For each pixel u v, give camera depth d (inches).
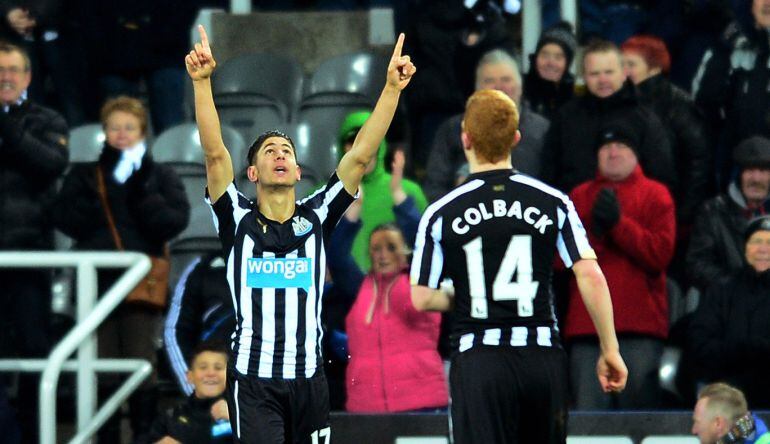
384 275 1258.0
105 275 1323.8
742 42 1501.0
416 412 1230.3
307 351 987.3
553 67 1487.5
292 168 984.3
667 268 1413.6
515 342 960.3
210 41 1739.7
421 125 1572.3
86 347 1243.2
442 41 1562.5
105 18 1699.1
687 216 1414.9
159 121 1700.3
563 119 1397.6
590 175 1378.0
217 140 981.8
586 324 1280.8
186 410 1222.3
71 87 1681.8
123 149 1342.3
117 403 1239.5
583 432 1227.9
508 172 980.6
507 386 957.2
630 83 1387.8
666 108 1434.5
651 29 1660.9
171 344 1318.9
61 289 1455.5
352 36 1753.2
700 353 1288.1
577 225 973.2
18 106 1346.0
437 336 1261.1
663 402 1323.8
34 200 1343.5
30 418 1333.7
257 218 987.3
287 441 997.2
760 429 1164.5
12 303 1317.7
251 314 981.2
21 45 1601.9
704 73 1523.1
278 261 982.4
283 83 1662.2
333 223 1004.6
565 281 1332.4
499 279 965.8
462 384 960.3
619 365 963.3
